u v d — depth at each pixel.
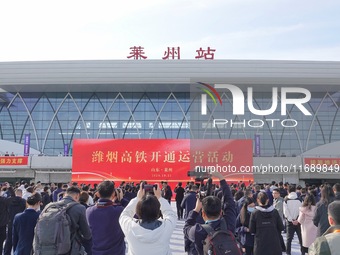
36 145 47.66
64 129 48.22
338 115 46.41
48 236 4.40
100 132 48.25
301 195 14.09
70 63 45.47
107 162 35.12
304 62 44.94
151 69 45.09
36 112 48.56
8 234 7.61
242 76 44.78
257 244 6.16
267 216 6.23
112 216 4.75
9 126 48.16
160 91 48.75
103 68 45.34
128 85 46.22
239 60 45.19
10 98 48.84
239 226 7.59
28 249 6.06
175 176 34.88
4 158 38.59
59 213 4.55
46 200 13.59
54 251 4.40
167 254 3.65
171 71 45.06
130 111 48.66
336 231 3.06
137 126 48.31
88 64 45.44
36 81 45.47
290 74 44.59
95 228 4.73
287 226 10.14
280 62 44.84
